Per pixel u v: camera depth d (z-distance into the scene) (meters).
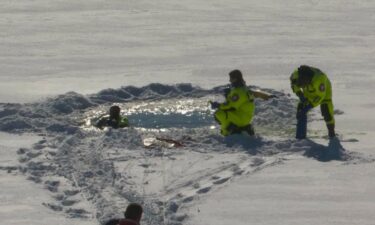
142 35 71.38
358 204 25.09
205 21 82.69
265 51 61.47
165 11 92.38
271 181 27.41
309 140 32.16
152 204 24.72
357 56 58.94
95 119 36.28
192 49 62.62
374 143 32.62
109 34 71.94
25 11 92.06
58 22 81.12
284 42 66.81
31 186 26.81
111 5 98.50
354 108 39.69
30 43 65.75
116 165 28.97
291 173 28.38
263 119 36.25
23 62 55.91
